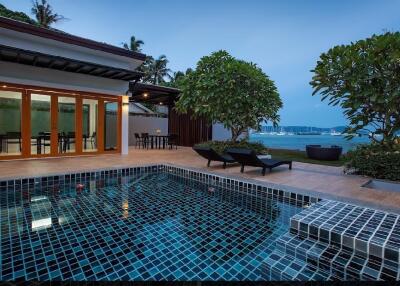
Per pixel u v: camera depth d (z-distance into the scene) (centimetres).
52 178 617
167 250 306
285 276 257
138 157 973
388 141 623
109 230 361
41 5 2809
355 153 665
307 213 368
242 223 395
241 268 270
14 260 277
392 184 567
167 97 1502
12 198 512
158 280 247
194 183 671
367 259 276
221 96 859
